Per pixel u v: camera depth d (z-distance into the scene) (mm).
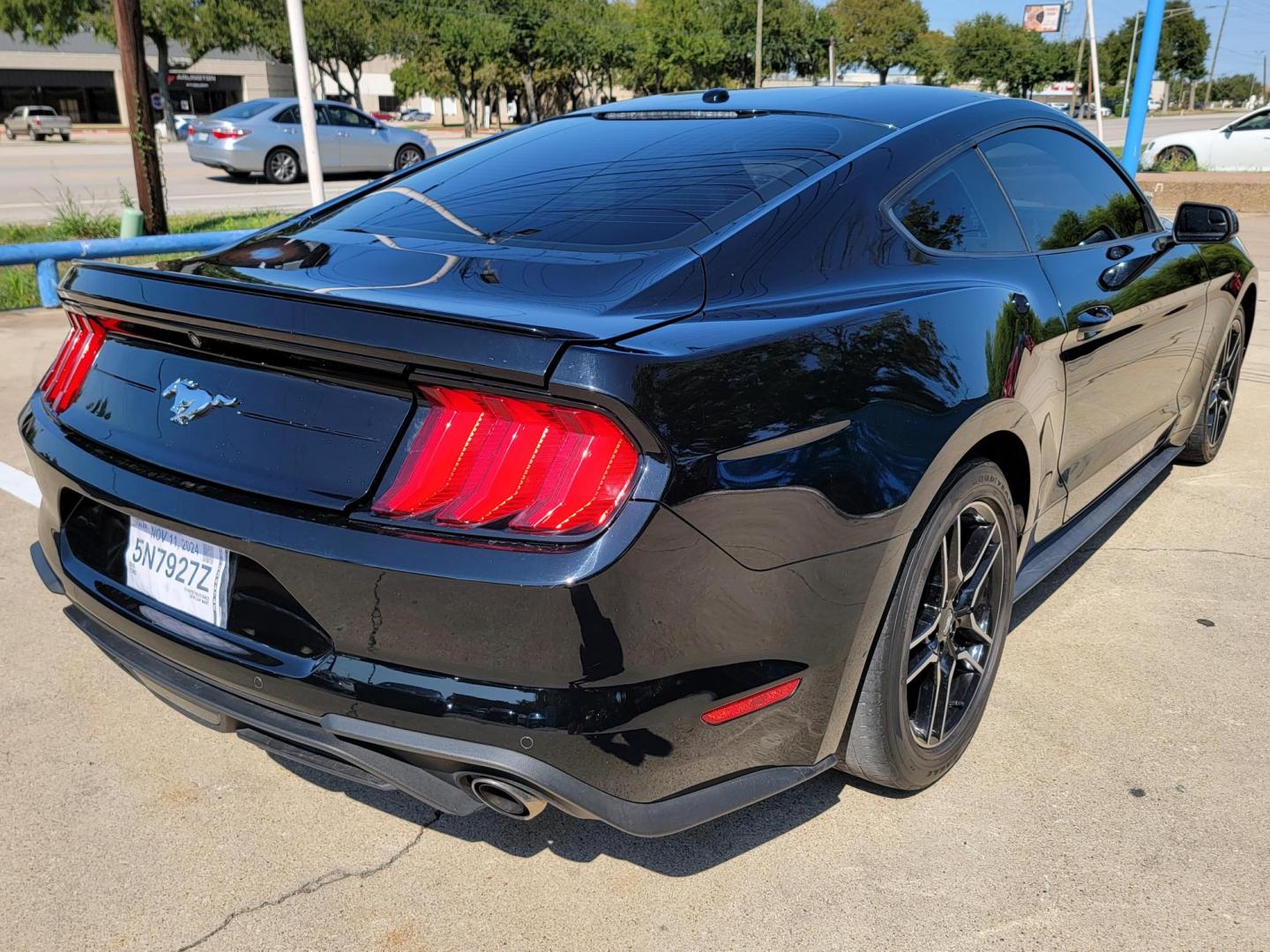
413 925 1921
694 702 1664
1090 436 2812
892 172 2279
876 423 1831
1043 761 2377
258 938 1889
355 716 1680
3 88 58406
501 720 1584
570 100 60688
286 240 2340
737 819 2193
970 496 2125
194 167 23141
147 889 2008
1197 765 2357
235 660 1801
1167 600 3178
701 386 1591
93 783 2330
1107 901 1948
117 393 2055
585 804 1622
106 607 2043
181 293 1827
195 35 46281
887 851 2092
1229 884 1988
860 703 2025
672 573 1576
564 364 1507
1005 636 2471
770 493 1659
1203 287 3414
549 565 1527
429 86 57000
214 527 1759
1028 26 73250
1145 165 18578
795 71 62594
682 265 1897
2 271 8844
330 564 1643
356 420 1691
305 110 9516
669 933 1892
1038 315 2371
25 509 3895
